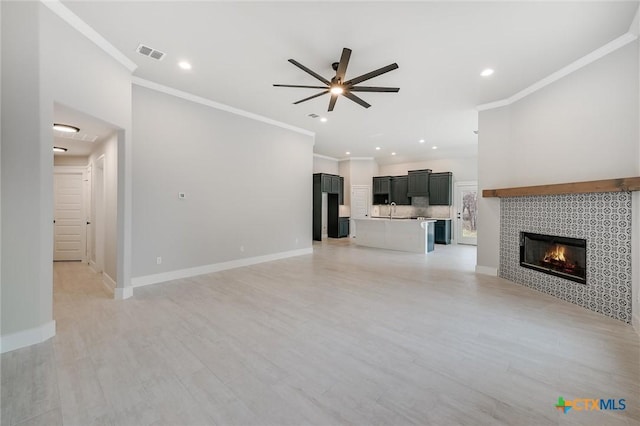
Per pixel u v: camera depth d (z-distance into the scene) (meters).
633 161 2.81
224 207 5.18
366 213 10.60
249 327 2.77
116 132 3.58
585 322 2.89
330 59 3.42
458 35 2.90
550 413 1.62
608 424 1.54
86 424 1.54
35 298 2.41
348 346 2.41
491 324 2.85
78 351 2.29
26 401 1.71
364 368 2.08
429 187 9.47
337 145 8.44
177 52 3.29
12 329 2.30
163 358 2.20
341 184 10.78
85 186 5.90
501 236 4.66
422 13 2.57
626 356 2.23
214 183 5.00
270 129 6.00
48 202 2.49
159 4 2.49
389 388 1.85
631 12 2.51
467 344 2.44
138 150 4.03
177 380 1.93
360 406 1.69
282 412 1.64
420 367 2.09
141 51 3.27
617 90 2.94
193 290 3.94
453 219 9.28
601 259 3.09
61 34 2.60
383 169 10.88
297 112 5.46
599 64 3.12
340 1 2.44
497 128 4.67
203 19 2.70
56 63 2.55
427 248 7.28
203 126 4.80
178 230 4.52
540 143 3.92
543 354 2.27
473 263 5.88
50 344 2.40
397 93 4.39
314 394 1.79
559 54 3.22
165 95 4.30
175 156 4.45
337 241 9.67
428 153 9.42
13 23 2.28
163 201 4.33
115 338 2.52
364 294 3.80
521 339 2.53
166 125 4.32
